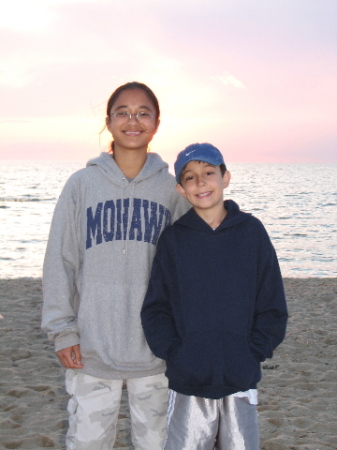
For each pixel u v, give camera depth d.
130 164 2.52
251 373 2.19
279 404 4.15
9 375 4.69
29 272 12.64
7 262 14.05
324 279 10.69
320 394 4.38
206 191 2.35
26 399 4.16
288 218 28.31
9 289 8.77
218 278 2.28
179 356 2.20
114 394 2.42
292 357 5.40
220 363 2.18
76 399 2.43
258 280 2.34
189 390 2.21
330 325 6.70
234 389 2.20
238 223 2.36
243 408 2.23
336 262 15.34
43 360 5.09
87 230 2.44
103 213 2.44
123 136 2.47
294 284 9.99
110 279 2.40
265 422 3.80
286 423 3.79
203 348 2.20
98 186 2.48
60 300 2.40
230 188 60.38
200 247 2.31
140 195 2.48
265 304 2.32
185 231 2.36
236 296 2.26
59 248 2.43
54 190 53.56
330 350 5.63
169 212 2.55
